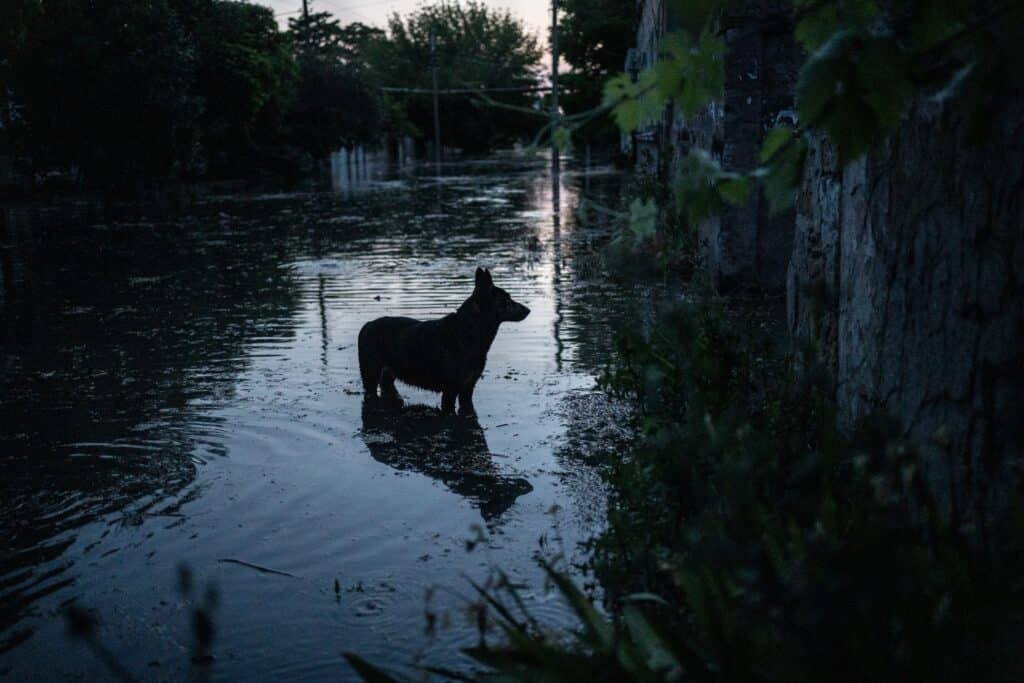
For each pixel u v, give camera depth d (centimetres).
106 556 542
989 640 253
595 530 550
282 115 5588
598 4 4947
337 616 461
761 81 1163
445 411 813
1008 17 221
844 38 229
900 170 380
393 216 2800
